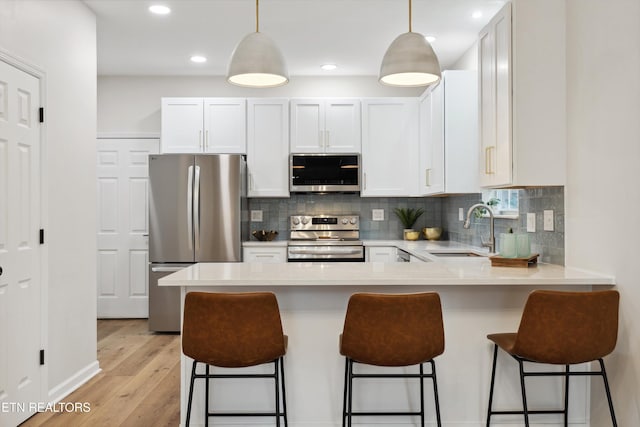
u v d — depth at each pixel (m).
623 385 2.30
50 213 2.96
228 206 4.69
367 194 5.05
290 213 5.42
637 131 2.16
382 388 2.55
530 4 2.66
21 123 2.69
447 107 3.94
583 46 2.53
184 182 4.70
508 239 2.80
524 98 2.66
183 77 5.38
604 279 2.32
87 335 3.41
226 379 2.54
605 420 2.44
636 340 2.21
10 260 2.57
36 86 2.84
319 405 2.54
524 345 2.10
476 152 3.94
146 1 3.42
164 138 5.03
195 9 3.57
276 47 2.53
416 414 2.37
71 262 3.21
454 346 2.54
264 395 2.54
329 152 5.07
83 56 3.41
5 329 2.53
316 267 2.75
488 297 2.54
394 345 2.02
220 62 4.87
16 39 2.64
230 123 5.04
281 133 5.05
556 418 2.56
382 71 2.55
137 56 4.68
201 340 2.03
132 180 5.35
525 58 2.66
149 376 3.46
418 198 5.47
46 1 2.93
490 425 2.55
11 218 2.58
